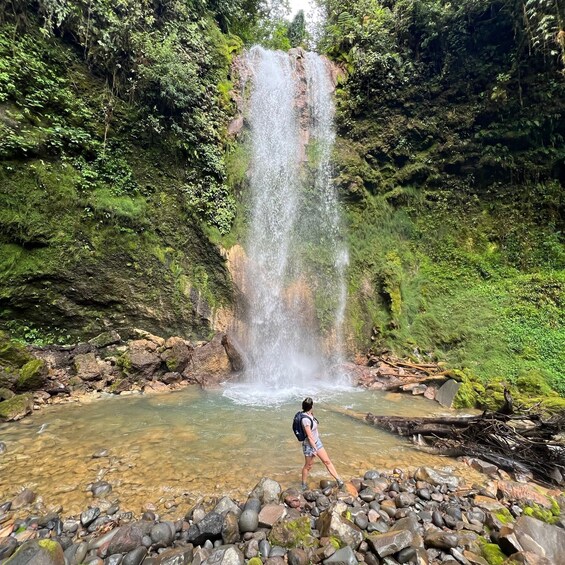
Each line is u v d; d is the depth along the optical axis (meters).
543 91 13.48
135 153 11.96
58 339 9.59
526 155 14.03
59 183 9.98
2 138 9.09
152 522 4.14
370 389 10.84
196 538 3.88
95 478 5.16
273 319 12.88
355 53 17.70
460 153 15.32
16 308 9.04
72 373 9.17
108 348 10.09
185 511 4.48
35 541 3.53
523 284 12.46
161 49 11.97
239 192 14.17
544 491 5.24
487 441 6.43
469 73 15.27
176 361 10.38
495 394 9.03
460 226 14.87
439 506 4.71
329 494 4.88
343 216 15.56
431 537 3.95
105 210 10.66
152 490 4.89
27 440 6.31
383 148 16.45
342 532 3.89
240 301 12.57
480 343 11.52
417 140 16.28
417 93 16.33
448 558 3.74
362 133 16.91
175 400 9.01
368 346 13.23
